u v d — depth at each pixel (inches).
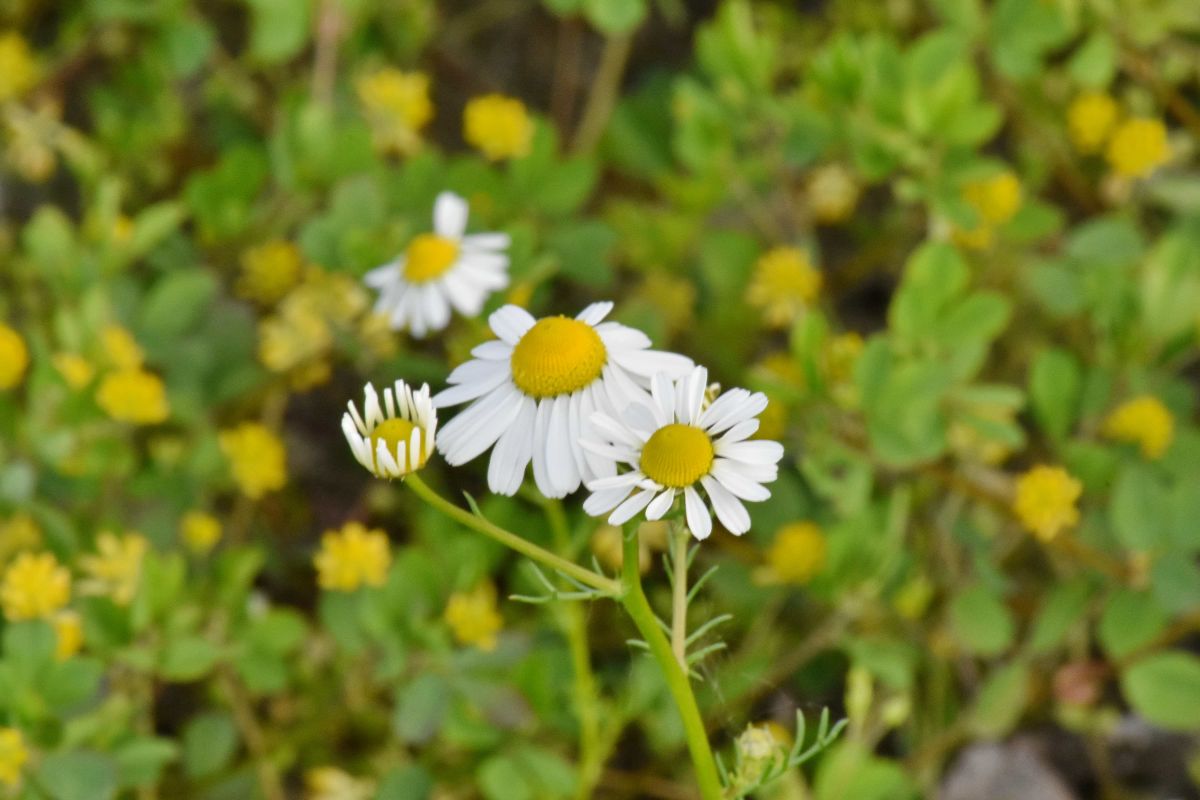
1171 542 16.6
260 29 18.8
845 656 17.5
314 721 17.4
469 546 16.7
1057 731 17.9
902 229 19.1
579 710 16.2
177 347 18.1
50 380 17.3
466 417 14.0
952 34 17.8
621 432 13.5
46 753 15.9
